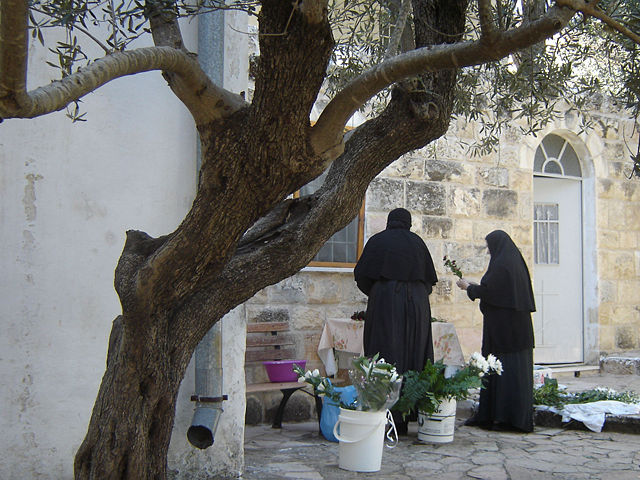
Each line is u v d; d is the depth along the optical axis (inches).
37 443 164.7
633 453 221.3
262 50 99.0
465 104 202.4
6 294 163.8
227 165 106.7
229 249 113.2
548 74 179.0
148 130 180.7
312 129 107.2
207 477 182.9
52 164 169.3
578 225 388.2
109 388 117.8
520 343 252.7
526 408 251.1
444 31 143.7
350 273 299.1
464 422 271.0
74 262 170.4
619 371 373.7
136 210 178.1
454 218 331.9
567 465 205.9
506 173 348.5
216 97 105.7
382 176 312.7
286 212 130.4
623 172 391.9
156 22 112.9
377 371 195.5
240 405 188.1
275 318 280.7
